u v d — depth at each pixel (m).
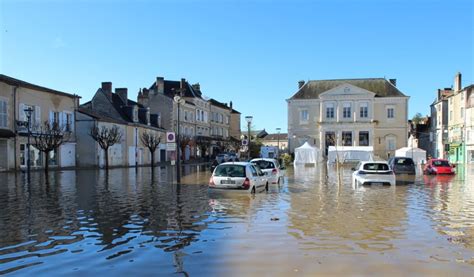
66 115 38.31
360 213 10.76
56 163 36.59
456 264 6.14
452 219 9.88
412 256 6.57
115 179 23.34
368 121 59.34
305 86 64.12
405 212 10.95
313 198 13.99
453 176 26.19
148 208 11.70
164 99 60.16
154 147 41.47
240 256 6.60
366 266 6.05
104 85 48.84
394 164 28.23
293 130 62.66
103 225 9.22
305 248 7.09
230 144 77.81
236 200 13.44
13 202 13.12
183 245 7.33
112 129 37.41
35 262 6.39
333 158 45.69
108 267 6.09
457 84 52.81
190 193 15.60
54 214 10.74
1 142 30.52
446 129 55.66
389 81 62.06
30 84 33.25
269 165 20.27
